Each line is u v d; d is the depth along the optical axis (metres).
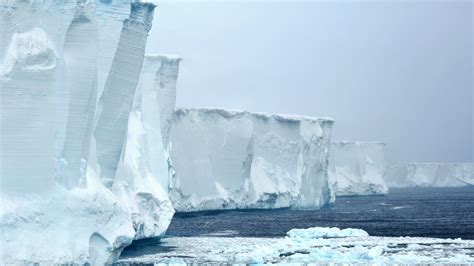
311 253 45.78
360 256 44.53
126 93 41.59
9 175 32.59
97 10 39.94
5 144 32.66
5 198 32.22
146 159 49.25
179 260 40.81
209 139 91.56
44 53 33.22
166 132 63.03
